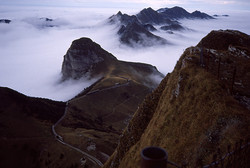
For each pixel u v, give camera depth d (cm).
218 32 6334
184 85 3138
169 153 2383
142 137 3800
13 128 13262
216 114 2155
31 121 14738
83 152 11050
